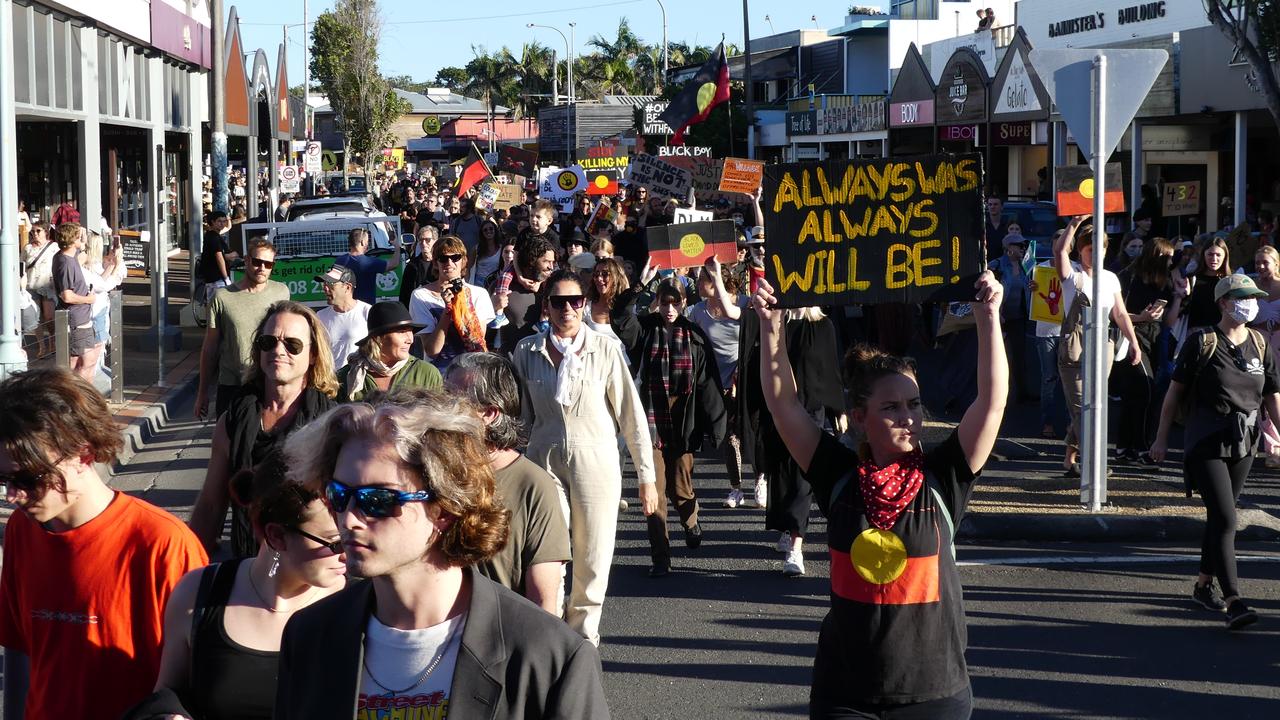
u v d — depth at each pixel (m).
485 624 2.42
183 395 15.47
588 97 101.12
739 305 9.74
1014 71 34.34
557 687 2.41
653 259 11.05
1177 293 11.18
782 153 53.62
